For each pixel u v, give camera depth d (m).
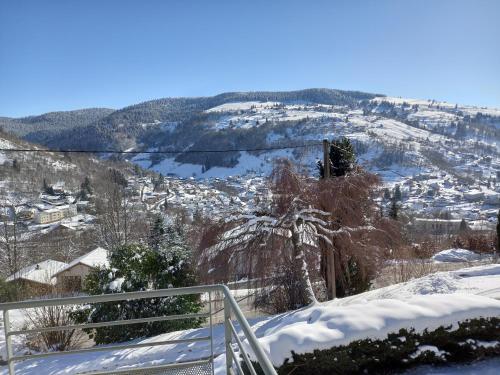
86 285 12.45
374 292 10.24
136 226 36.94
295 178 11.53
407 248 13.52
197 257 11.38
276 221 11.06
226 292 2.56
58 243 41.66
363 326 4.76
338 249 12.30
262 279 11.37
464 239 28.61
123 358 7.98
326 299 12.21
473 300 5.19
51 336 10.98
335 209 11.47
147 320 2.99
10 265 26.98
